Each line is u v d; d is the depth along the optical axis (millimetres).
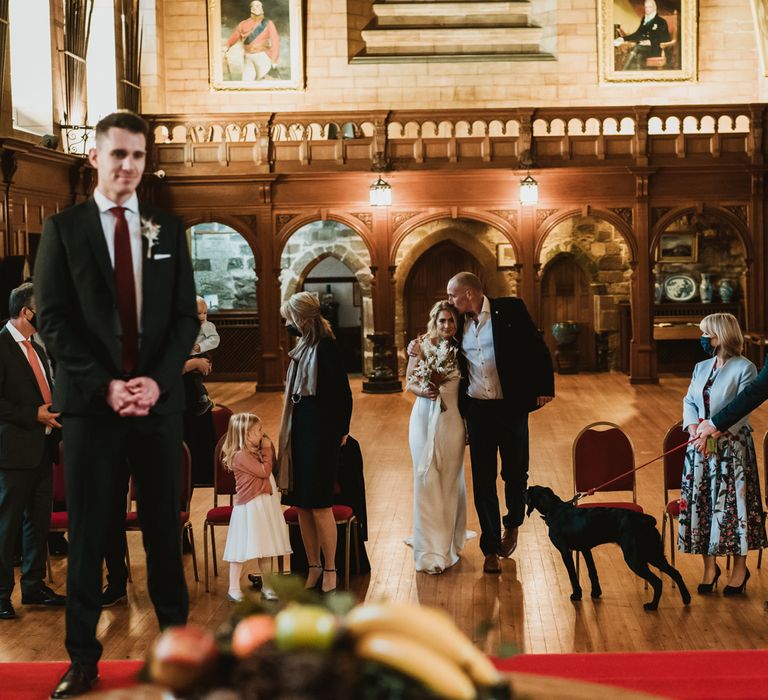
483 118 17344
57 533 7086
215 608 5871
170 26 20344
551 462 10445
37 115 14211
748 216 17438
